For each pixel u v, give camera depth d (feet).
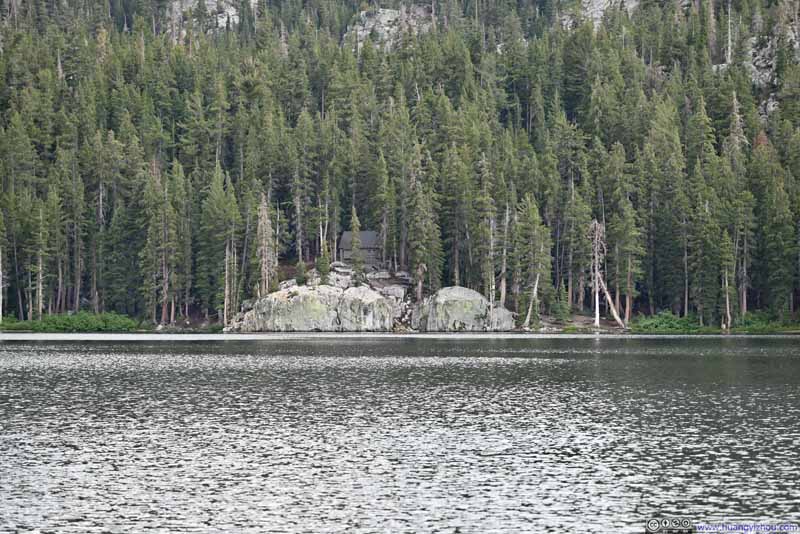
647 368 330.34
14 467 160.56
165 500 139.03
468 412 222.89
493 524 126.00
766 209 611.88
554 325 629.92
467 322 622.54
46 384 280.31
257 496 141.18
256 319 638.12
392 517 129.59
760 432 193.26
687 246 625.82
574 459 166.91
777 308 597.52
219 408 229.86
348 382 286.25
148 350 433.89
